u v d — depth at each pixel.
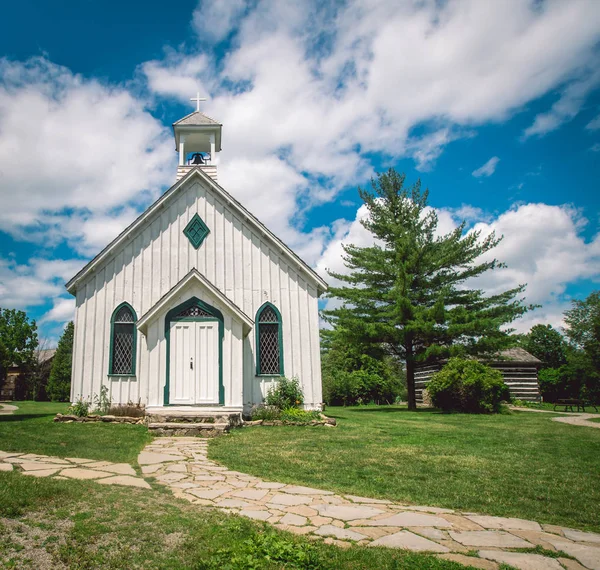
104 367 16.17
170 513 5.61
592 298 63.31
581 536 5.46
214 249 17.50
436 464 9.20
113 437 11.35
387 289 28.69
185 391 14.83
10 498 5.55
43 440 10.30
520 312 26.45
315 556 4.52
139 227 17.28
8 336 45.66
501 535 5.40
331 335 28.56
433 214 29.52
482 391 23.17
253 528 5.29
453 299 27.66
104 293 16.70
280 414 15.27
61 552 4.42
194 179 17.98
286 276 17.55
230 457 9.41
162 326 15.15
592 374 43.91
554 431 14.80
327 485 7.48
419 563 4.47
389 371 41.19
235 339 15.27
